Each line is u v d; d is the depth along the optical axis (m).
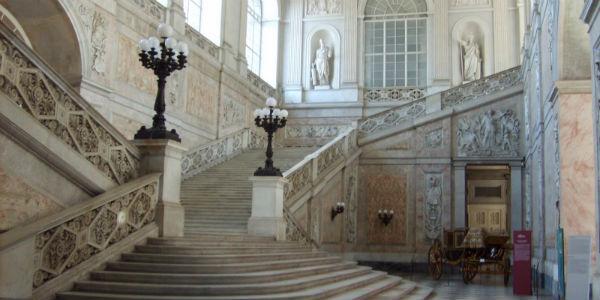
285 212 14.25
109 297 7.24
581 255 9.01
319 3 28.44
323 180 17.95
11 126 7.07
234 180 17.42
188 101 20.00
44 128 7.55
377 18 27.92
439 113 21.84
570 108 11.93
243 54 25.02
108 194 8.36
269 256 10.38
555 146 12.79
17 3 14.08
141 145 9.82
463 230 19.03
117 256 8.51
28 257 6.93
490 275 21.28
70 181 8.20
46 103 7.65
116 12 16.33
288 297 7.81
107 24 15.86
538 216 16.80
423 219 21.69
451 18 26.92
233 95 23.73
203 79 21.25
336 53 27.86
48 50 14.97
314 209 17.45
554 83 12.22
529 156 19.45
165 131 9.91
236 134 21.73
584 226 11.65
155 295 7.55
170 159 9.97
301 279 9.58
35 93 7.46
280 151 21.61
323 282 10.20
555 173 12.94
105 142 8.85
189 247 9.09
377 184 22.17
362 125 22.67
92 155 8.53
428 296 12.44
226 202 15.42
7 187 7.16
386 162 22.20
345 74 27.44
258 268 9.28
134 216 9.05
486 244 17.14
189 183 17.41
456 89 22.09
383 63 27.55
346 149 20.92
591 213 11.66
